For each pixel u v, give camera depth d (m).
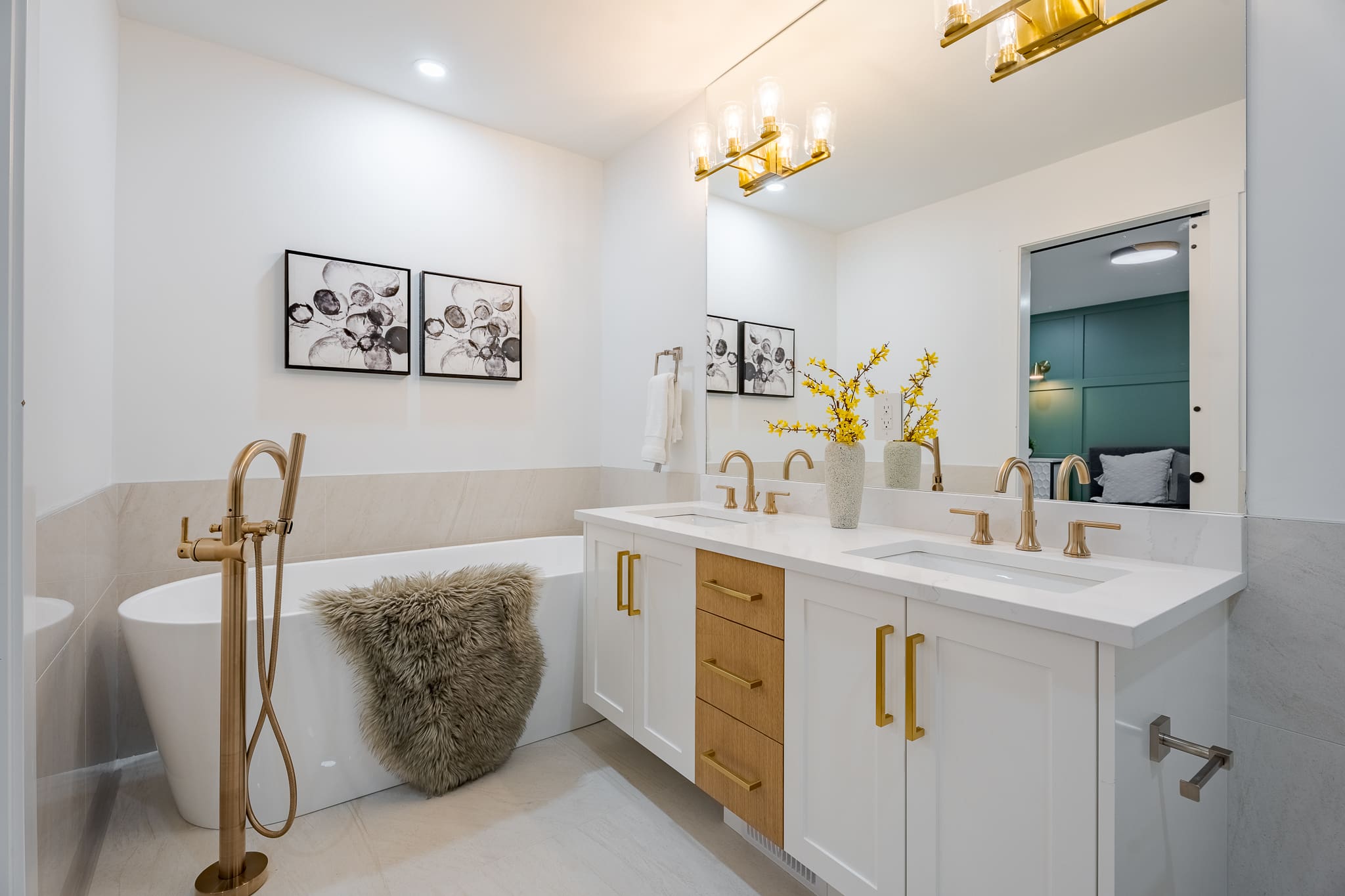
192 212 2.35
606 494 3.37
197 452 2.35
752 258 2.51
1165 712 1.14
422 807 1.98
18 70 1.08
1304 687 1.27
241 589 1.61
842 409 2.06
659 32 2.33
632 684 2.14
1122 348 1.52
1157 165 1.47
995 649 1.14
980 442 1.79
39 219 1.26
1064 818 1.05
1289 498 1.29
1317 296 1.26
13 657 1.05
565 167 3.30
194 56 2.36
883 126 2.03
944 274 1.88
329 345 2.59
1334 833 1.23
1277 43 1.31
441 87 2.70
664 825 1.89
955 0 1.67
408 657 1.99
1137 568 1.38
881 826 1.33
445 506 2.91
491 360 3.02
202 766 1.84
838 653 1.42
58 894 1.35
